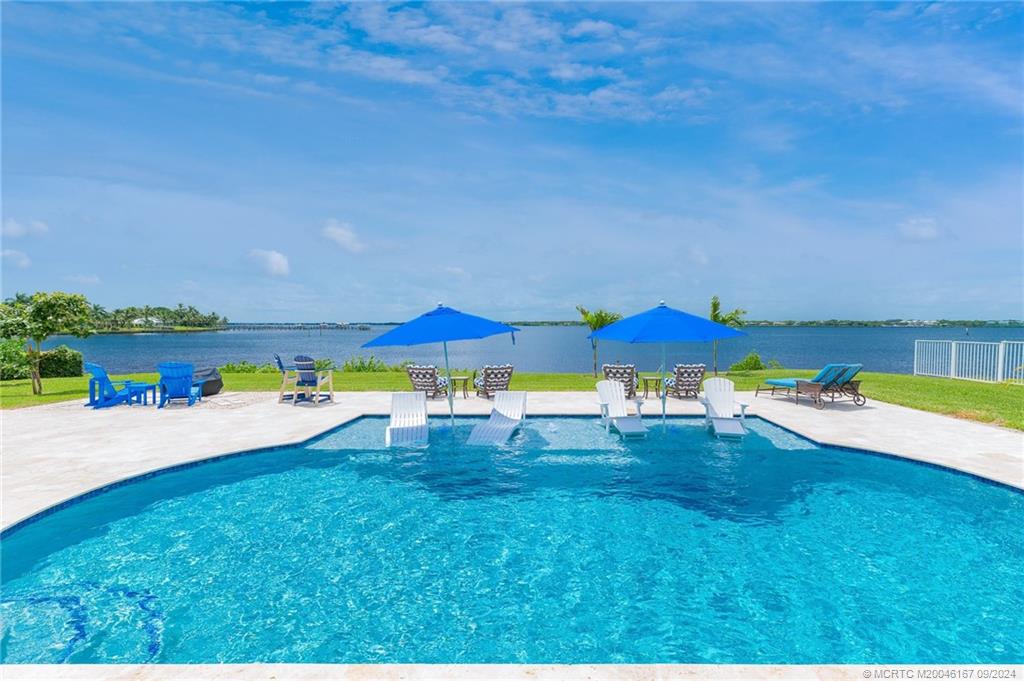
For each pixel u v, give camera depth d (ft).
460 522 20.27
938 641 12.52
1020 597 14.57
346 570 16.43
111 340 427.74
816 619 13.56
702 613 13.91
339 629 13.16
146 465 25.22
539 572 16.33
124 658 11.90
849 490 23.30
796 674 9.45
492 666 9.74
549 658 11.95
